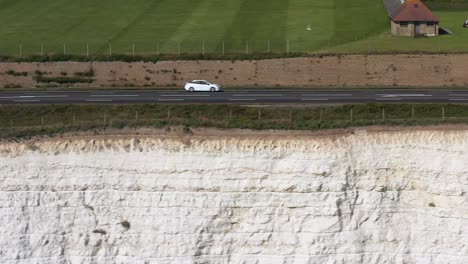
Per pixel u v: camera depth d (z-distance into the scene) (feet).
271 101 366.84
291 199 290.15
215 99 373.40
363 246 288.71
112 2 555.28
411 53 433.89
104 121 318.24
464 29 492.13
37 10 543.39
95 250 292.40
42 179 297.33
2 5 556.10
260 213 290.15
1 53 458.09
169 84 422.82
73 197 295.28
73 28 504.84
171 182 293.23
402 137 296.30
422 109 347.15
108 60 437.99
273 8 532.32
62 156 298.76
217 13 525.34
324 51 444.55
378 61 427.74
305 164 291.99
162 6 544.62
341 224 288.92
